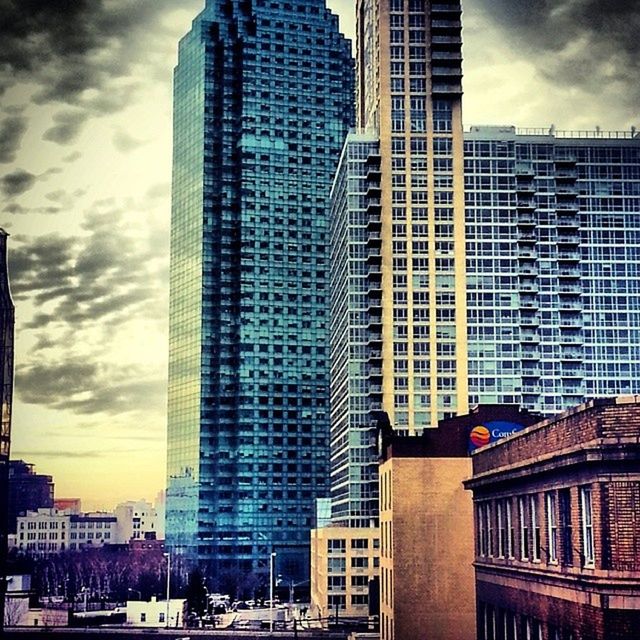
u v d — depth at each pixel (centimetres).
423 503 10769
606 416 5050
